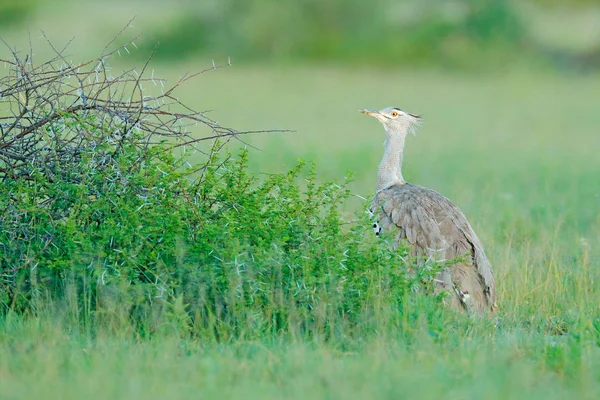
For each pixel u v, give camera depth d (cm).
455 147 3766
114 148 1388
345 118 4941
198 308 1287
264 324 1273
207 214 1385
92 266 1308
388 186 1717
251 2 9169
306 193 1416
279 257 1306
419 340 1214
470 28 9462
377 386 1017
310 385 1018
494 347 1218
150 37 8800
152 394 985
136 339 1239
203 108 5028
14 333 1208
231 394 1000
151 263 1326
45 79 1417
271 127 4291
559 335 1416
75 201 1363
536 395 1023
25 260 1345
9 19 9044
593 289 1614
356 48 9212
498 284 1591
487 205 2188
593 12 11162
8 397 967
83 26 9106
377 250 1347
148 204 1355
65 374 1062
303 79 7475
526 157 3450
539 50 9519
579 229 2059
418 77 8112
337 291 1308
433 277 1367
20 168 1396
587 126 4747
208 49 8994
